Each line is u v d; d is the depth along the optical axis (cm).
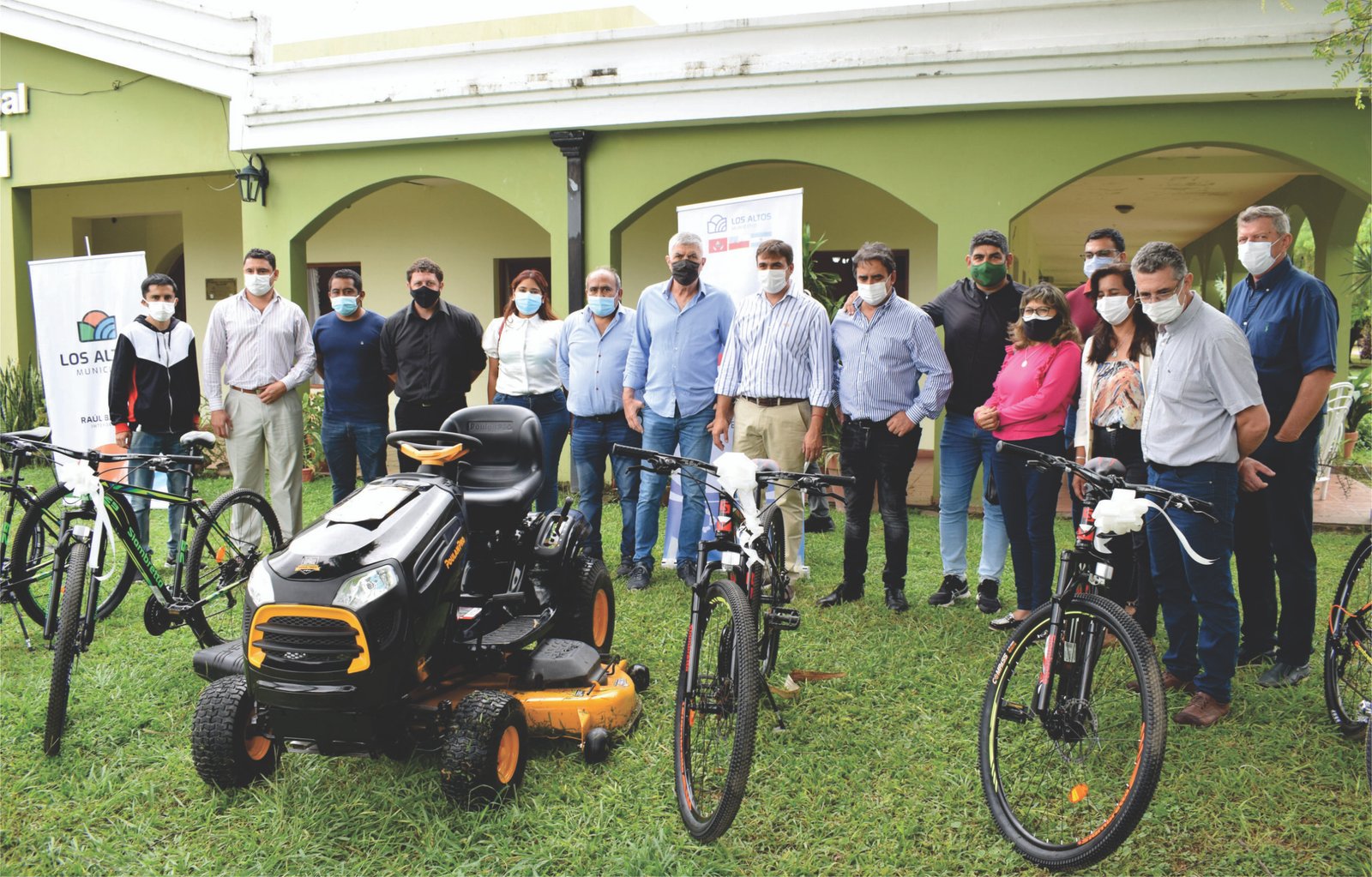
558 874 297
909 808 330
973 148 775
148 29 1013
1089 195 1220
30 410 1065
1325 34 671
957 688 432
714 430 588
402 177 961
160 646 493
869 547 712
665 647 490
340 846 313
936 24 763
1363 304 1496
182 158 1046
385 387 646
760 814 327
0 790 347
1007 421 491
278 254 1011
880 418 538
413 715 340
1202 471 373
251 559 521
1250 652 450
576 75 864
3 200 1130
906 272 1166
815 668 459
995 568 546
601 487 634
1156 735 267
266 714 321
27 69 1096
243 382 635
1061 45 724
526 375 628
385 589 313
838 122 807
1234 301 433
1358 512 816
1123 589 480
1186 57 702
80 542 406
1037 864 289
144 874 297
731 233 698
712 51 825
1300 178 1090
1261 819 321
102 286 823
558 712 364
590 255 898
